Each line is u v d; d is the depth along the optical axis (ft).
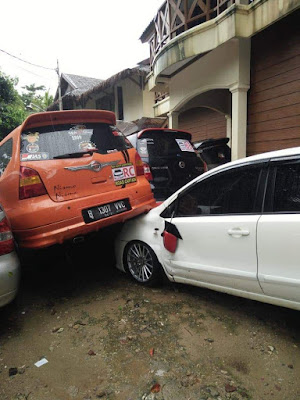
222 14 19.34
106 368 6.97
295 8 15.78
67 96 54.60
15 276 8.33
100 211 10.00
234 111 21.91
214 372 6.68
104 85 44.27
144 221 10.89
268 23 17.53
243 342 7.64
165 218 10.05
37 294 10.90
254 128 22.00
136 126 40.52
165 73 27.07
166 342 7.79
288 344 7.47
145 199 11.55
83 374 6.81
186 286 10.85
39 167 9.14
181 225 9.26
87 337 8.17
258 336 7.84
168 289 10.72
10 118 49.57
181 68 26.45
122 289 10.93
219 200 8.54
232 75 21.61
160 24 27.91
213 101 29.19
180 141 16.88
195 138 36.73
